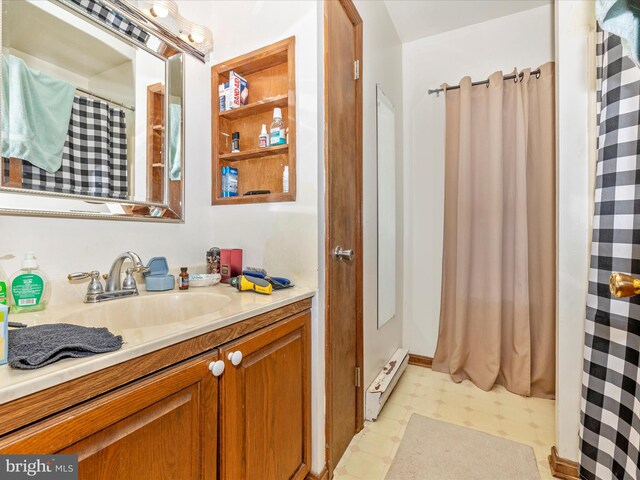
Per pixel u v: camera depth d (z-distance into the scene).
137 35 1.14
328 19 1.24
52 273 0.90
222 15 1.41
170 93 1.25
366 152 1.65
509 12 2.05
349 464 1.32
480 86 2.05
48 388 0.45
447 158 2.16
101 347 0.53
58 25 0.94
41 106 0.89
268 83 1.39
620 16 0.62
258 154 1.35
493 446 1.42
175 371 0.63
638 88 0.85
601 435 0.95
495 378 1.93
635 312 0.85
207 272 1.36
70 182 0.95
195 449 0.68
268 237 1.29
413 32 2.25
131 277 1.03
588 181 1.18
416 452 1.39
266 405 0.92
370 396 1.61
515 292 1.93
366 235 1.65
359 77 1.54
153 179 1.19
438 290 2.30
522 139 1.90
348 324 1.44
